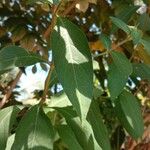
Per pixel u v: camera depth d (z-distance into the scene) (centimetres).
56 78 29
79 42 25
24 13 49
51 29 26
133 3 43
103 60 45
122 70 27
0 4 50
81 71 25
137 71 30
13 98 51
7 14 49
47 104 31
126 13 34
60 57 25
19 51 27
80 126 27
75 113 28
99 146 28
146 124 44
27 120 26
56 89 38
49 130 26
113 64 27
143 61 39
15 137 26
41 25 48
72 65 25
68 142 28
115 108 30
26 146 25
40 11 49
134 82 43
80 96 24
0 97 49
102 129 28
